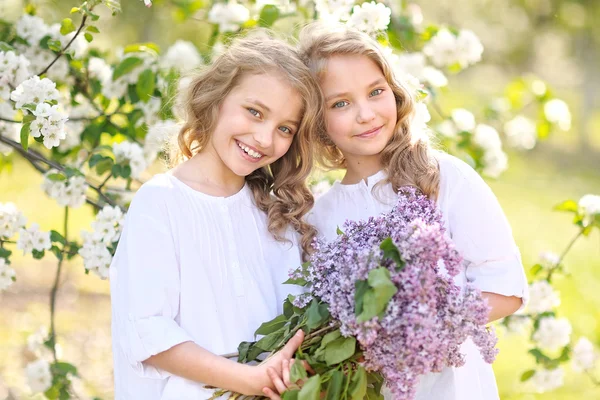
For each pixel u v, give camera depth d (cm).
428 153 211
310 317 168
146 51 288
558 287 562
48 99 229
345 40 204
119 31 654
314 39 208
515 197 905
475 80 1355
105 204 287
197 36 598
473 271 204
